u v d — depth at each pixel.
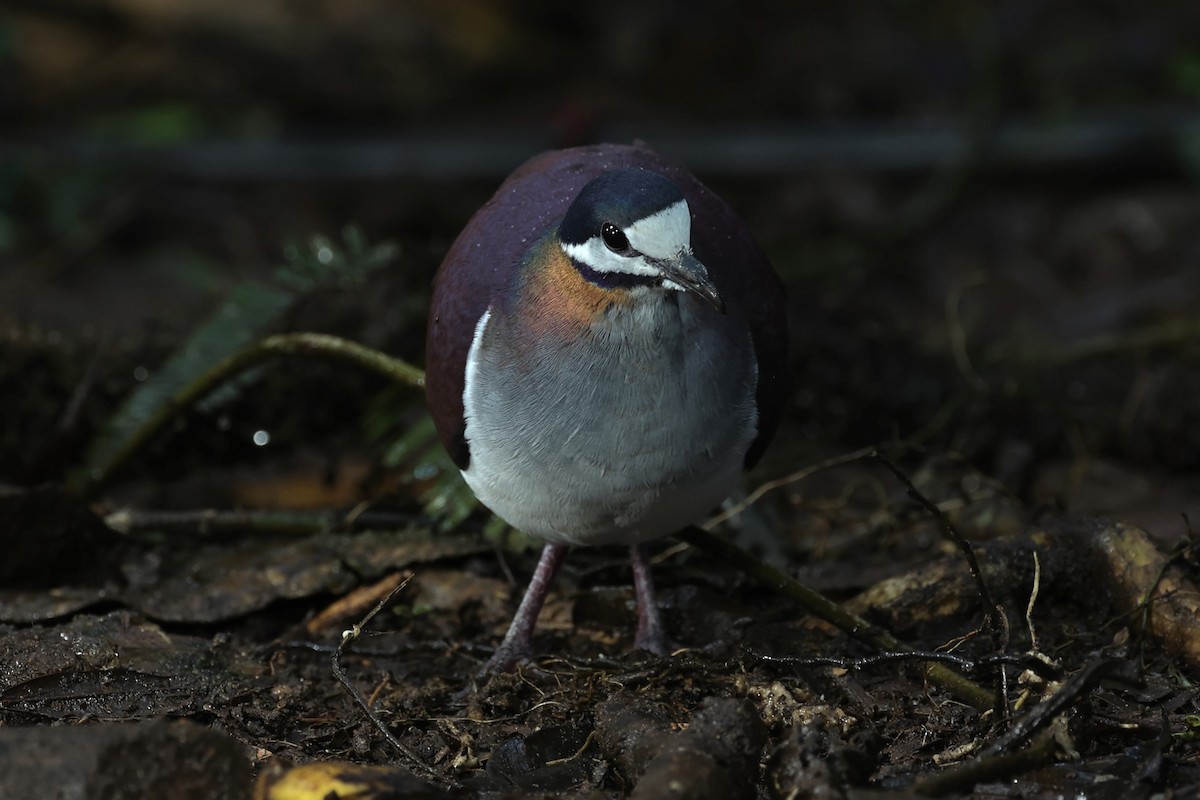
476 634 9.34
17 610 9.01
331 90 18.50
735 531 10.11
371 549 9.84
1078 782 6.84
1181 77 17.97
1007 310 14.79
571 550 10.03
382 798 6.35
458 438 8.16
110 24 18.67
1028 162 16.91
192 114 17.88
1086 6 19.78
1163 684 7.89
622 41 19.64
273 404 11.92
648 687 8.05
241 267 15.11
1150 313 14.18
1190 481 11.74
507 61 19.25
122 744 6.24
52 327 12.69
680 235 7.33
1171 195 16.39
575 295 7.53
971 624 8.57
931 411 12.23
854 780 6.64
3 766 6.14
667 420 7.54
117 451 10.64
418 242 14.09
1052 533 8.88
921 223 15.45
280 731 7.90
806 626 8.84
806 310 12.95
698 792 6.23
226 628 9.27
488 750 7.73
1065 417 11.98
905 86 18.62
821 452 12.03
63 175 16.22
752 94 18.78
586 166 8.48
